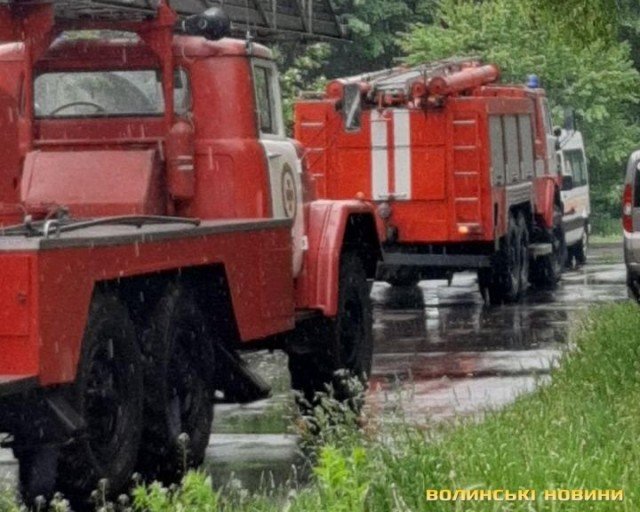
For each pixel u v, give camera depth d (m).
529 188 56.97
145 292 23.69
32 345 19.88
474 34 99.31
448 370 35.28
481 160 51.25
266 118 28.56
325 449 16.89
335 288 29.31
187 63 27.41
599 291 57.69
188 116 27.38
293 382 30.30
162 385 23.36
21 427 20.66
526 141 57.25
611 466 18.95
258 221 26.08
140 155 26.66
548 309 50.59
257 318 25.98
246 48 27.69
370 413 27.34
